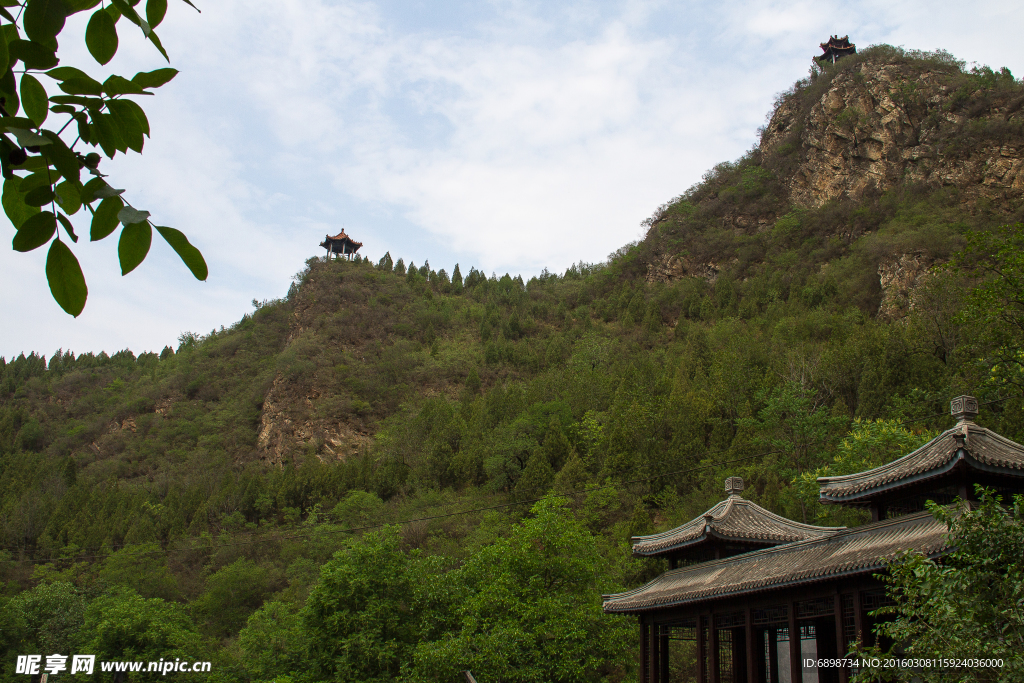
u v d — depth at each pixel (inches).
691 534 1002.1
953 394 1713.8
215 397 4830.2
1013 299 1100.5
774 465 1899.6
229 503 3129.9
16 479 3543.3
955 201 3914.9
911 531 748.0
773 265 4525.1
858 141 4744.1
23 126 135.0
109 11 141.3
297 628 1472.7
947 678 512.7
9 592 2434.8
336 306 5319.9
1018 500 525.0
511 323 4894.2
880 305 3294.8
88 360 6284.5
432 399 4040.4
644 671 991.6
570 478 2320.4
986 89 4311.0
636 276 5319.9
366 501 2677.2
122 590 1967.3
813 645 992.2
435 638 1323.8
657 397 2591.0
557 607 1157.1
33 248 142.6
